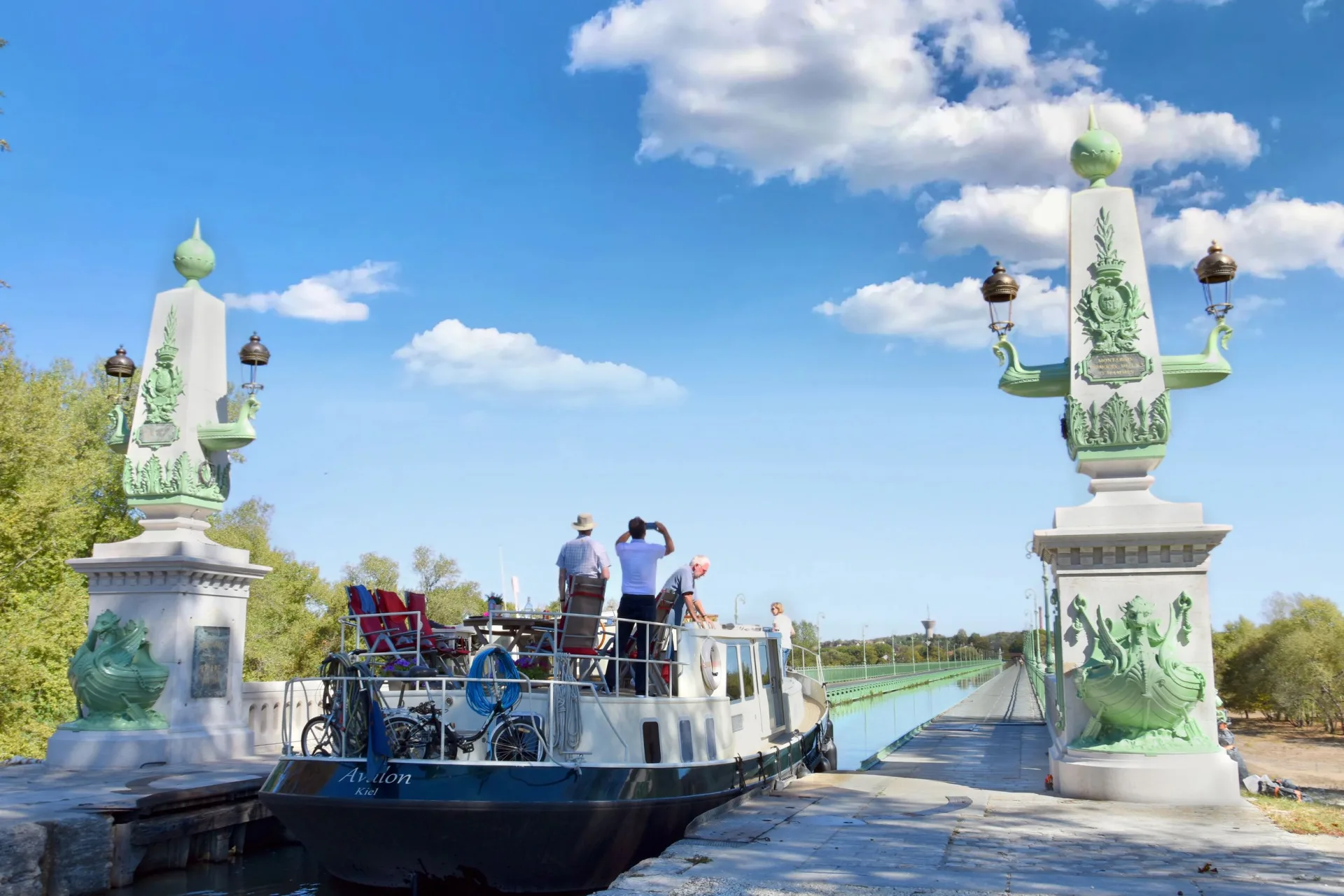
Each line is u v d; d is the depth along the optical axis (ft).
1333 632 184.14
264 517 206.08
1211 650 44.39
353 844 38.93
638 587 44.68
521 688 41.52
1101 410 47.03
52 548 119.65
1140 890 28.35
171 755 58.85
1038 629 146.20
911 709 192.95
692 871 31.01
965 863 31.94
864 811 41.96
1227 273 47.06
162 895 44.27
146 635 60.80
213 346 66.74
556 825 38.42
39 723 112.47
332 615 209.77
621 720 42.34
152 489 63.05
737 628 54.39
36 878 39.86
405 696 42.22
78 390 154.40
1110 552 45.75
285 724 43.21
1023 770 56.13
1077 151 49.73
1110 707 44.50
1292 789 48.73
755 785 48.93
